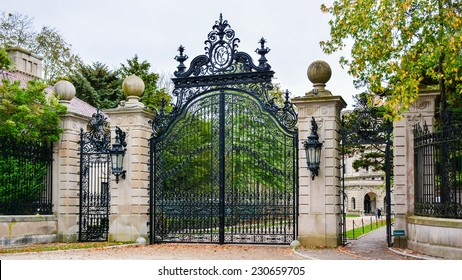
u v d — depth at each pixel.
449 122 14.49
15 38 41.19
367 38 16.72
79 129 20.73
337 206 17.31
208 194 18.45
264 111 18.00
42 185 19.78
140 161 19.08
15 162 18.64
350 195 68.00
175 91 19.22
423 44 16.08
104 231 19.98
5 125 18.30
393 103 15.02
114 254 15.47
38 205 19.45
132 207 18.95
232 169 18.14
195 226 18.59
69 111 20.22
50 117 19.56
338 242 17.06
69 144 20.22
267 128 17.97
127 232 18.91
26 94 19.23
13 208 18.47
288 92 17.86
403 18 16.12
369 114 17.23
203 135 18.81
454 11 15.93
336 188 17.23
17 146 18.70
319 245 16.88
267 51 18.19
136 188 18.98
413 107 16.33
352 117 17.58
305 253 15.31
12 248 17.39
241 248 16.95
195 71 18.98
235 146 18.17
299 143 17.44
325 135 17.17
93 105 41.75
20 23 42.06
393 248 16.16
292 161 17.64
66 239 19.81
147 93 43.16
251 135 18.06
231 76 18.42
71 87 20.95
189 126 19.02
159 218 19.08
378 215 52.81
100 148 20.09
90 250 16.73
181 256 14.86
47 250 16.72
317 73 17.59
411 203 16.20
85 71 43.69
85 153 20.30
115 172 18.86
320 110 17.28
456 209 13.93
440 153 14.68
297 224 17.31
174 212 18.88
